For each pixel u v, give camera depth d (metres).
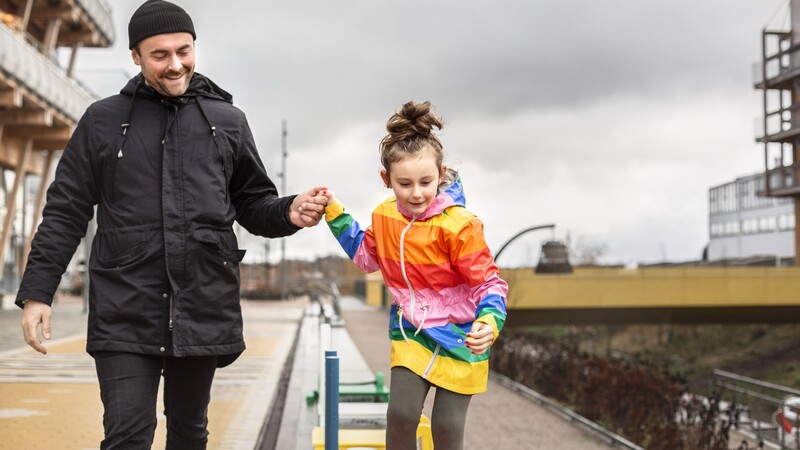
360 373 9.00
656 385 14.21
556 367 18.06
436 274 2.64
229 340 2.70
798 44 40.81
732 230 77.50
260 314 29.73
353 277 74.62
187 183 2.67
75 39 31.55
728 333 42.56
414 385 2.60
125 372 2.54
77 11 28.97
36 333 2.53
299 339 16.28
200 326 2.62
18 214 28.64
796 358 35.56
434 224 2.65
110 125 2.68
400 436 2.61
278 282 67.81
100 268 2.60
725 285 30.02
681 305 29.83
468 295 2.68
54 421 6.11
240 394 8.11
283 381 9.37
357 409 5.28
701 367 38.16
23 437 5.48
